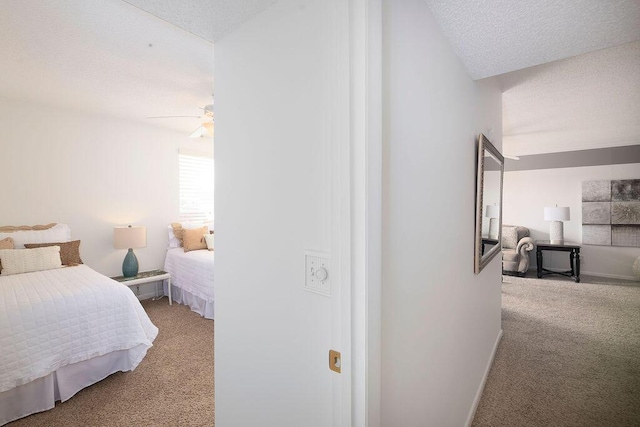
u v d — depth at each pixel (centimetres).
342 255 82
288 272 102
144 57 228
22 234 301
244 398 120
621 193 522
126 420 181
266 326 110
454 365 154
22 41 205
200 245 415
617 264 530
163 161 429
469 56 158
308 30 94
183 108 343
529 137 475
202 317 344
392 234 93
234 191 123
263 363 112
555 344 287
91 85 279
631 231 516
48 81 269
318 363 92
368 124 77
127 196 393
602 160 539
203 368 237
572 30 138
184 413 187
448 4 119
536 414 190
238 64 121
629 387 218
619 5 118
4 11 174
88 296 211
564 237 578
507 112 348
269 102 108
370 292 79
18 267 270
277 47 105
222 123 128
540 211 596
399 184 97
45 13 176
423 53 115
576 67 241
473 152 188
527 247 548
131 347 223
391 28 93
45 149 331
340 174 82
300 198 97
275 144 106
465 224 171
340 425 85
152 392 207
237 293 123
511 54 156
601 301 411
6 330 174
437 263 130
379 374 83
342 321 82
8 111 309
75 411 188
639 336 303
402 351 101
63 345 193
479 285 206
